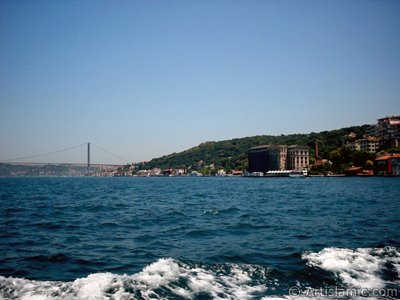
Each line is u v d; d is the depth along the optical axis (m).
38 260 19.00
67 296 12.41
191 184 173.50
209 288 13.56
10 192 97.19
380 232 26.39
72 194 87.25
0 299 12.16
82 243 23.89
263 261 18.00
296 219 34.66
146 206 52.19
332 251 18.78
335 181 177.88
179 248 21.97
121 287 13.23
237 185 151.75
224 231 28.19
